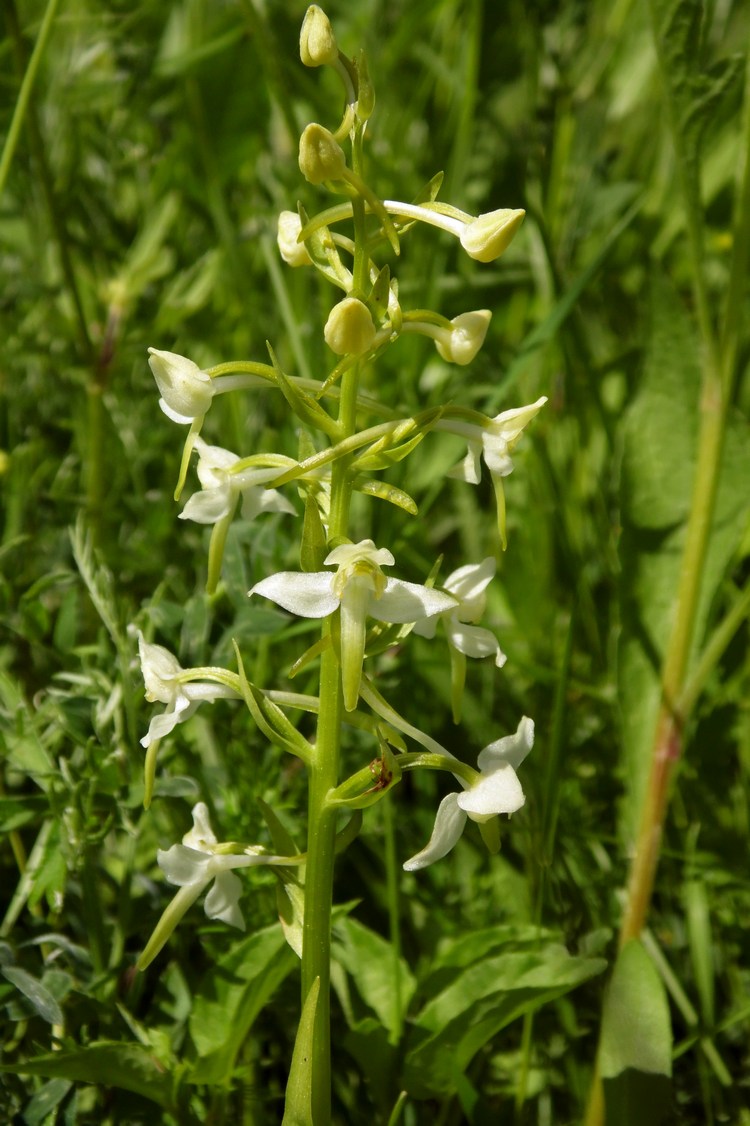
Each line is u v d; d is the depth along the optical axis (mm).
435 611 244
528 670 333
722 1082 292
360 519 359
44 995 263
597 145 457
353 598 244
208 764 309
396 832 319
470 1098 271
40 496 365
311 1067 247
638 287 448
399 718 251
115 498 365
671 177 448
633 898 295
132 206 456
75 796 275
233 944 291
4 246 438
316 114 456
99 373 352
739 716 335
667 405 316
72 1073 260
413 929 314
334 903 316
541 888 286
